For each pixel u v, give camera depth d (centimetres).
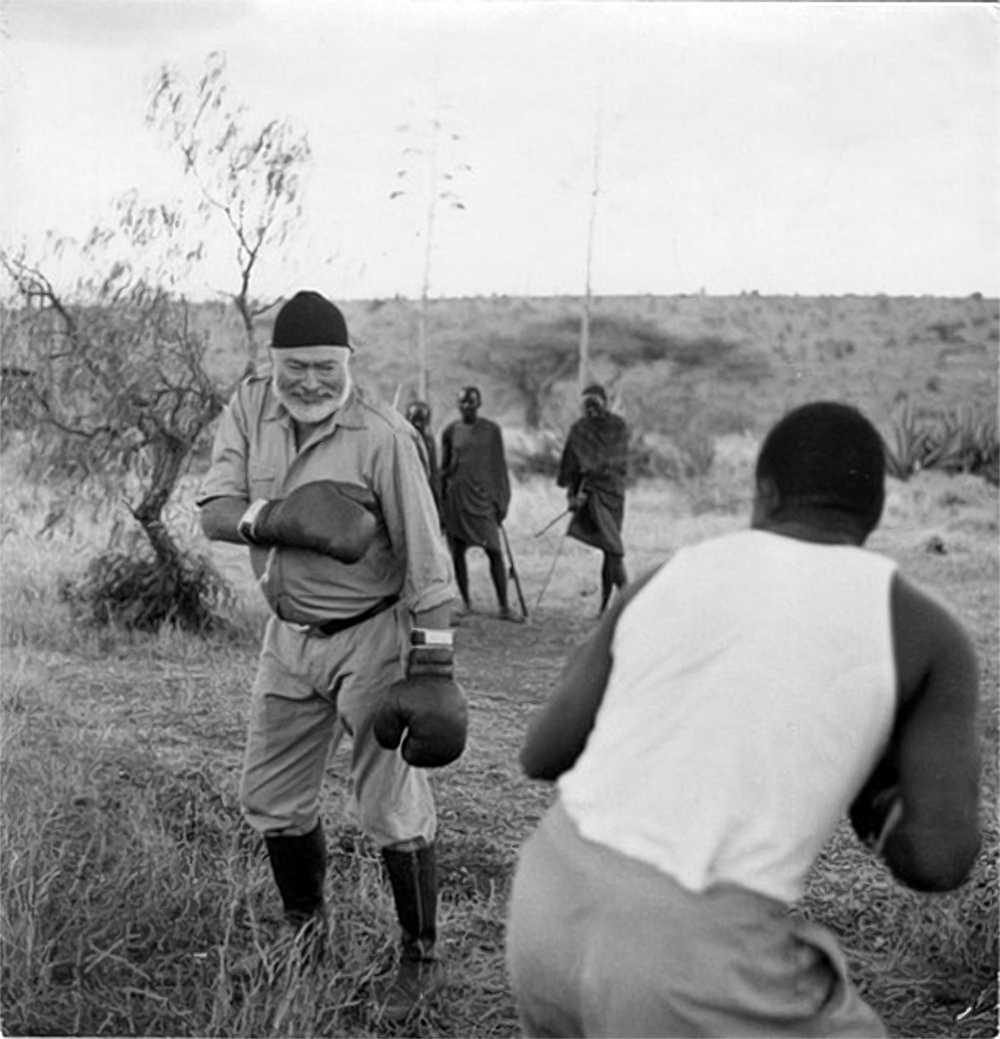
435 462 855
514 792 517
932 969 402
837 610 237
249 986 381
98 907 402
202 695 576
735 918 223
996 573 796
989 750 510
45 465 684
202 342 686
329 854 459
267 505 372
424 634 369
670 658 239
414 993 381
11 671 573
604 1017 226
